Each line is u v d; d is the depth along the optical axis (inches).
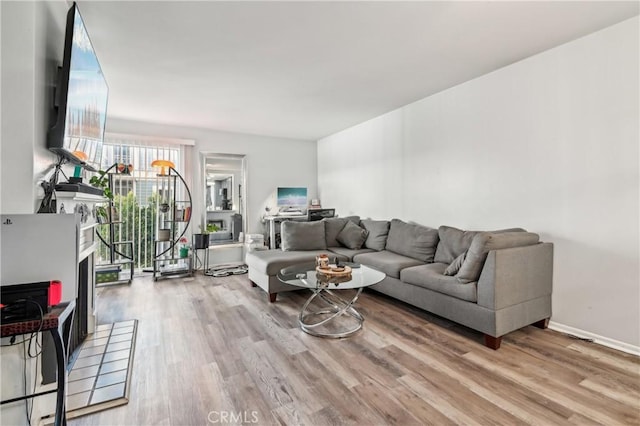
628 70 87.7
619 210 90.0
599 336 94.0
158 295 143.4
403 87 138.3
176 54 105.3
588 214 96.3
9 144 56.2
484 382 73.2
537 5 80.2
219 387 71.4
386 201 180.4
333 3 79.0
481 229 128.0
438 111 145.9
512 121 116.0
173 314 118.3
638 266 86.8
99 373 75.6
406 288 119.6
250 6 80.1
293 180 243.1
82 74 75.7
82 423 59.6
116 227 180.1
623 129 88.9
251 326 106.7
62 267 51.5
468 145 132.5
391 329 104.0
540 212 108.0
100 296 141.9
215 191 212.4
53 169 70.5
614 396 67.8
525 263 94.3
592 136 95.0
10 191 56.2
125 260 181.2
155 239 189.0
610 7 81.4
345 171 215.9
